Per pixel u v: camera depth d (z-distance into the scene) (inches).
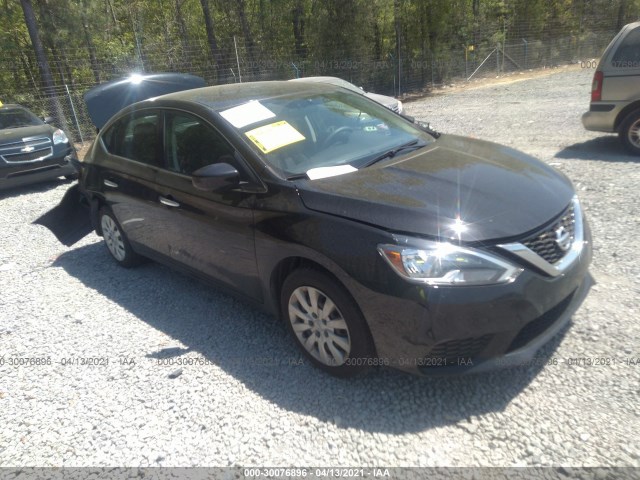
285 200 119.0
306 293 118.8
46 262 213.5
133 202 170.2
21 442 110.8
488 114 475.5
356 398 113.2
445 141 150.5
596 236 178.2
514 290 99.1
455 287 97.3
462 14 980.6
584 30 1176.2
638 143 273.9
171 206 151.9
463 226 101.5
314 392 116.5
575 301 115.6
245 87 167.5
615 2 1178.0
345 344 113.1
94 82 721.6
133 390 123.8
